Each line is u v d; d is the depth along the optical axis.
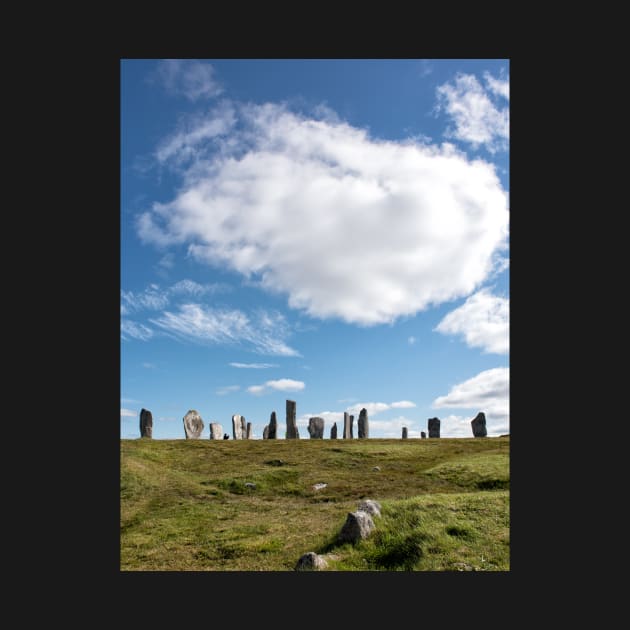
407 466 40.69
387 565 18.14
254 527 26.28
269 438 55.16
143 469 37.88
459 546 19.16
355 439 54.25
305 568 17.41
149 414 50.62
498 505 23.08
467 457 41.91
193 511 30.14
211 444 48.62
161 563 21.66
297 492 34.50
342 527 20.70
